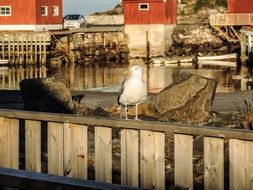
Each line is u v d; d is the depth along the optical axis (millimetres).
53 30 51406
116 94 24875
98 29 55344
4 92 25141
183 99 15625
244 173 5145
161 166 5492
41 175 3828
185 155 5387
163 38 55312
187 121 15312
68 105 16781
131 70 11805
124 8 56219
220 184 5250
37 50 49375
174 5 58219
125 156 5684
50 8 52531
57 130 5980
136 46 55938
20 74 41812
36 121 6141
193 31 56875
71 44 53188
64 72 43344
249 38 47281
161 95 15805
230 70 42531
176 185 5441
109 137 5738
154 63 49000
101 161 5805
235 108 19047
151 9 55344
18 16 50656
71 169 5895
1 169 3963
